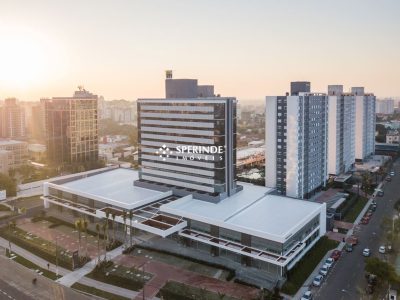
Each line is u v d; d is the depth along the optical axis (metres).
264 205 152.12
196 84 176.50
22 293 114.31
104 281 119.69
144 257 135.62
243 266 127.31
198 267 127.62
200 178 162.00
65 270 127.69
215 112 154.50
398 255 133.62
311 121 199.38
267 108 195.00
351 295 108.44
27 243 147.75
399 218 159.12
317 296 108.12
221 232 135.00
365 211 184.12
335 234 155.25
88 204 174.12
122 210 158.38
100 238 153.25
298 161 189.00
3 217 179.75
